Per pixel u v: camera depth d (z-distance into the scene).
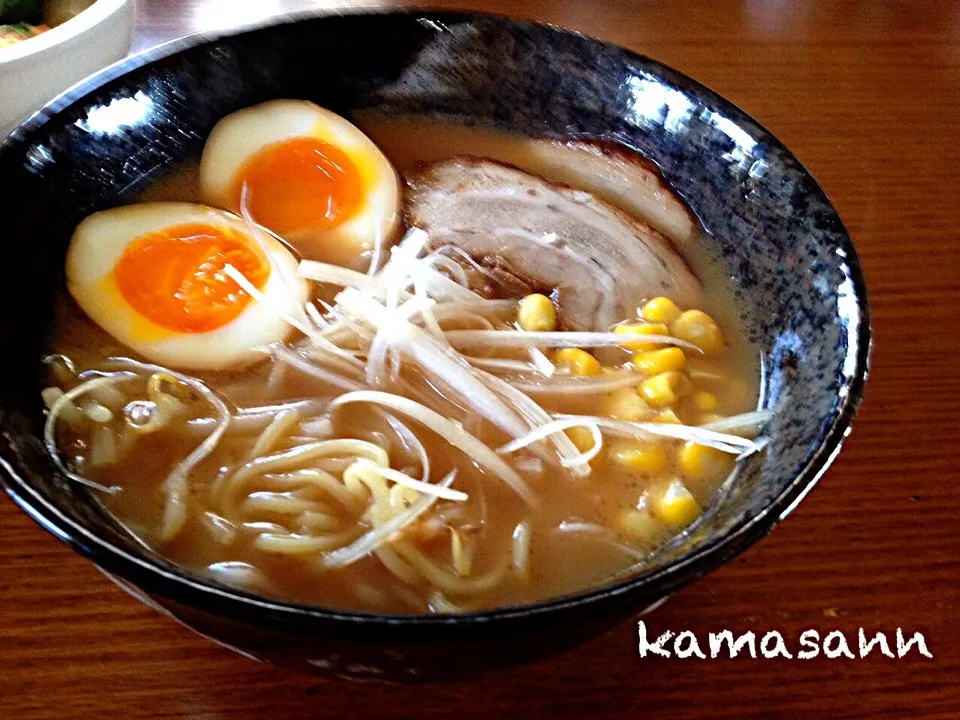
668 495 0.23
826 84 0.39
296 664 0.20
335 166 0.30
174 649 0.22
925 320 0.31
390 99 0.31
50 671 0.22
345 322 0.26
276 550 0.22
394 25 0.30
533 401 0.25
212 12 0.39
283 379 0.25
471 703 0.22
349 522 0.23
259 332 0.26
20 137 0.24
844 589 0.24
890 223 0.34
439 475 0.24
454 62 0.30
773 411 0.24
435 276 0.27
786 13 0.43
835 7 0.44
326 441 0.24
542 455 0.24
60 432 0.23
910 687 0.23
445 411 0.25
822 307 0.24
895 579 0.25
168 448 0.23
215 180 0.29
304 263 0.27
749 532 0.19
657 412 0.25
